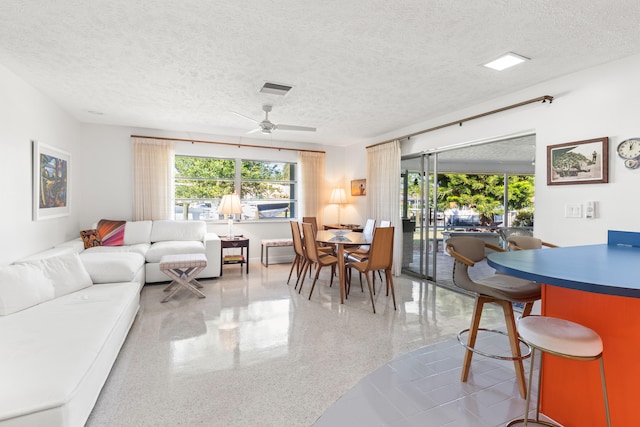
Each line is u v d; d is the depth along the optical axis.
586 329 1.48
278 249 6.58
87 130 5.16
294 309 3.62
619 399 1.51
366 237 4.70
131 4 2.03
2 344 1.80
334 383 2.16
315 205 6.68
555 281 1.27
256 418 1.80
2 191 2.96
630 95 2.63
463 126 4.20
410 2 1.97
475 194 6.46
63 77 3.24
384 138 5.77
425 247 5.05
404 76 3.14
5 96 3.00
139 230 5.10
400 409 1.89
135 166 5.37
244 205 6.45
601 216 2.79
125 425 1.73
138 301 3.41
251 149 6.34
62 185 4.30
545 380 1.82
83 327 2.06
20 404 1.32
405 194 5.54
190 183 6.05
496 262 1.60
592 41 2.41
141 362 2.39
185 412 1.84
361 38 2.43
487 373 2.30
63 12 2.12
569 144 3.00
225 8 2.06
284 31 2.34
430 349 2.68
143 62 2.89
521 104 3.37
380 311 3.59
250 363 2.41
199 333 2.94
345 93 3.64
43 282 2.60
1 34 2.40
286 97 3.80
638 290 1.11
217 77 3.22
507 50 2.58
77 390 1.48
